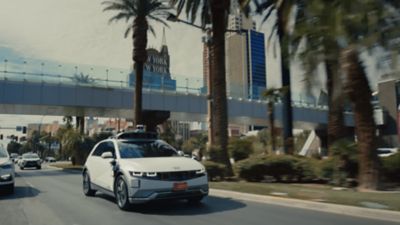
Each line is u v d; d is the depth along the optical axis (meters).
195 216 9.49
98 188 12.64
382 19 12.69
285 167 17.45
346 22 12.59
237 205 11.09
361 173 13.45
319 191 12.39
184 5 24.88
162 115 45.28
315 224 8.41
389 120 54.50
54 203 12.22
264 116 50.69
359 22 12.51
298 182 17.47
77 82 41.50
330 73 16.23
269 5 22.28
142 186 9.78
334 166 15.23
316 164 16.48
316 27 13.72
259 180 17.92
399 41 12.70
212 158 19.94
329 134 17.17
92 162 13.30
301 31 14.38
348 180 14.80
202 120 56.62
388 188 13.34
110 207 11.12
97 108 43.47
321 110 57.53
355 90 13.46
